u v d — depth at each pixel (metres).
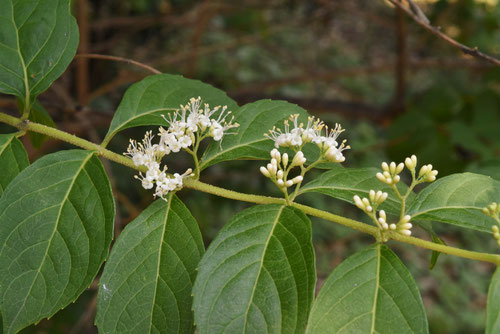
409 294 0.20
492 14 0.68
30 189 0.22
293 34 1.21
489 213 0.22
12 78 0.24
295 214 0.22
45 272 0.21
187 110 0.25
